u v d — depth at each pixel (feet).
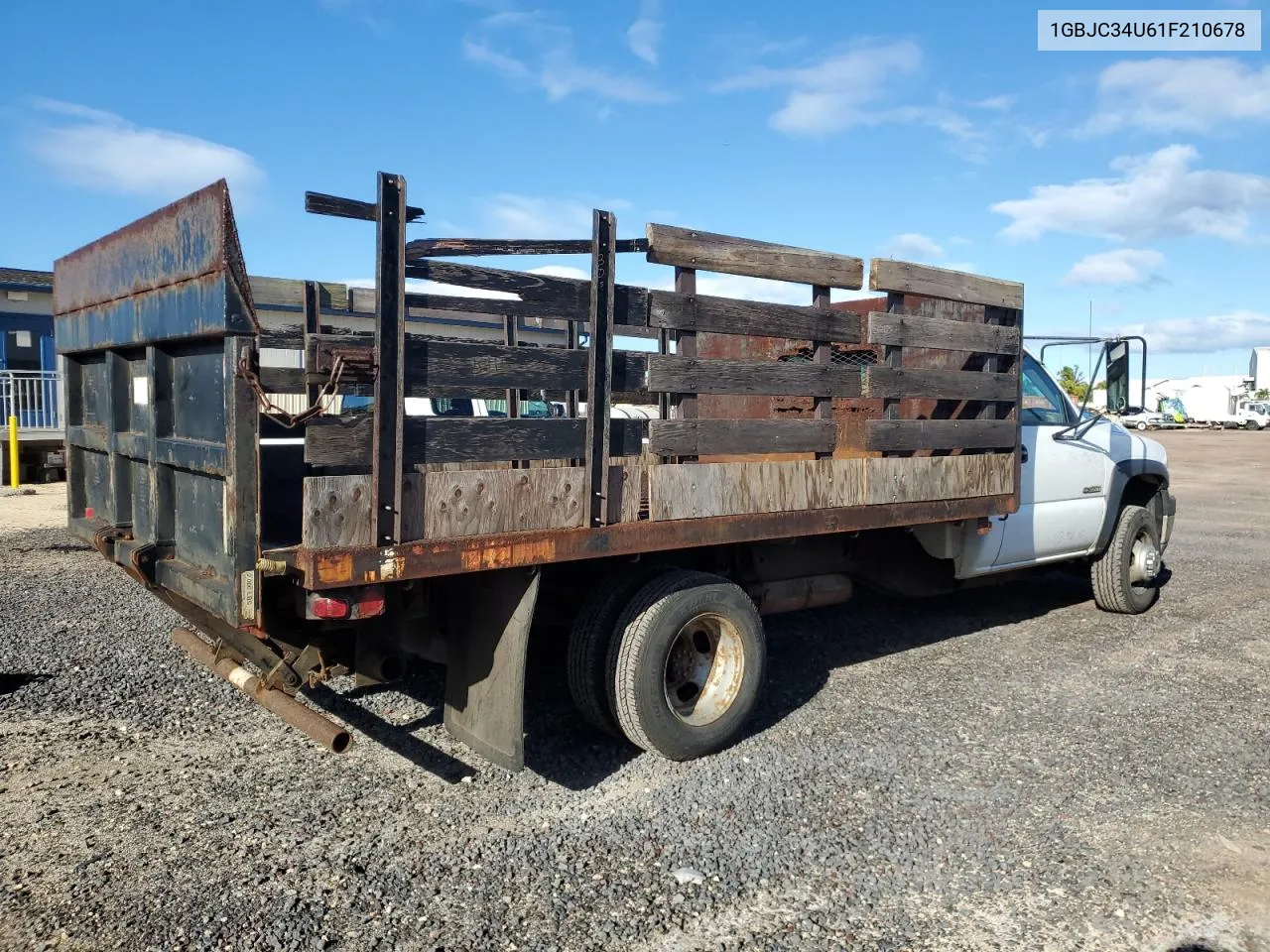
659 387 13.56
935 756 15.25
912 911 10.63
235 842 11.83
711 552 16.63
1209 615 25.64
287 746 15.02
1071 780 14.34
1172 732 16.51
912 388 16.90
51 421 54.65
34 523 37.55
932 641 22.61
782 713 17.22
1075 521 23.38
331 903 10.47
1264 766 15.06
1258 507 53.78
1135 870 11.65
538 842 12.03
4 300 59.93
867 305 24.67
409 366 11.19
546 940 9.90
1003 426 18.95
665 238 13.29
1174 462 92.07
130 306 13.62
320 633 12.98
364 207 10.68
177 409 12.88
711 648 15.43
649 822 12.67
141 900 10.44
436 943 9.79
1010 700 18.17
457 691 13.56
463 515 11.80
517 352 12.19
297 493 16.19
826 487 15.81
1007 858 11.89
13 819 12.31
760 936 10.09
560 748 15.24
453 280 11.50
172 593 13.51
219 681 18.02
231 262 10.67
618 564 14.92
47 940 9.66
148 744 14.97
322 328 19.43
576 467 12.92
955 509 18.19
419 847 11.82
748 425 14.65
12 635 20.95
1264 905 10.89
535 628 16.08
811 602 19.13
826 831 12.52
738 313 14.38
